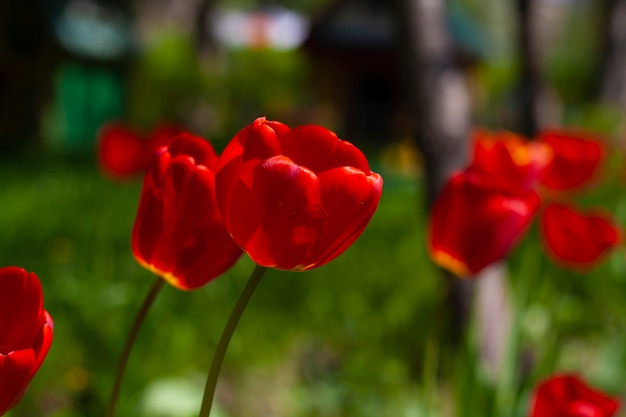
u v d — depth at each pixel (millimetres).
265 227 1005
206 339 4648
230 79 28031
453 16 26984
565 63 28422
